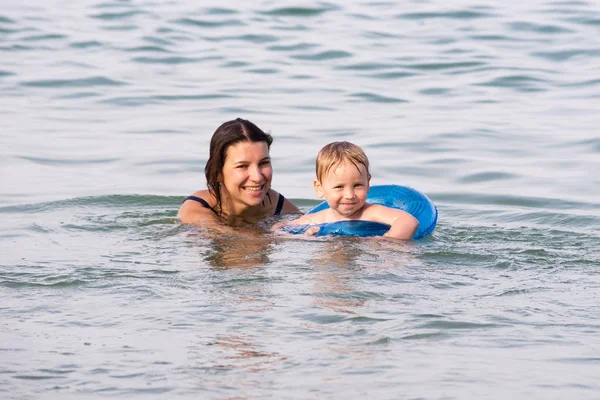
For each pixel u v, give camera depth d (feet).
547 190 105.50
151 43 203.72
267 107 150.30
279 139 130.00
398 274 64.90
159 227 83.15
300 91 162.61
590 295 60.23
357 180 80.59
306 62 187.52
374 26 223.30
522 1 251.39
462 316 55.11
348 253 71.10
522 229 84.38
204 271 65.41
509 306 57.41
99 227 83.46
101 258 70.08
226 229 81.30
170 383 44.93
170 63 186.19
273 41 207.21
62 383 45.11
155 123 140.15
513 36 210.59
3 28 215.92
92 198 98.73
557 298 59.41
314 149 124.77
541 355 48.73
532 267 68.03
